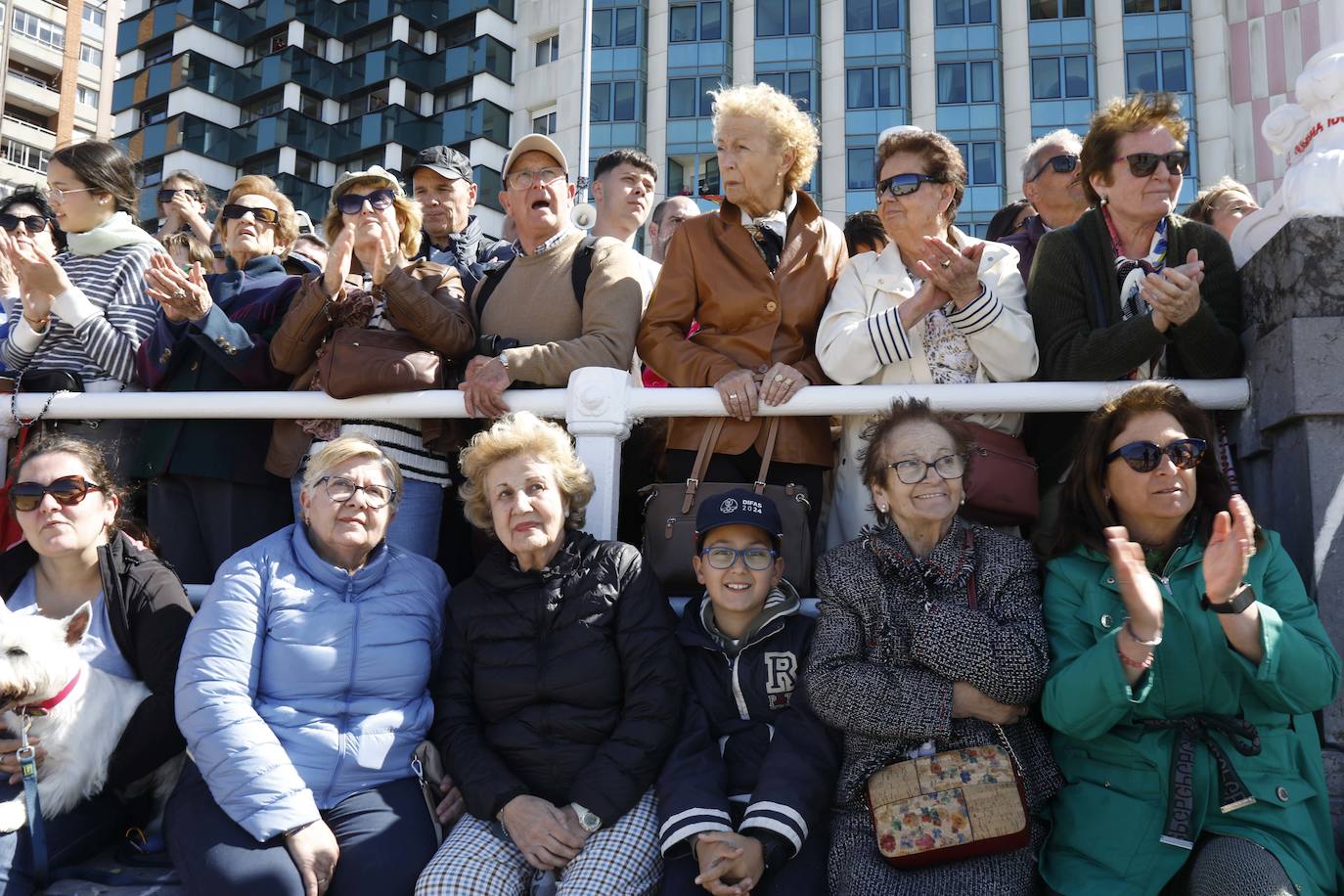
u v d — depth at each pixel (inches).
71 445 122.3
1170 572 104.1
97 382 148.8
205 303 135.2
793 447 127.1
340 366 130.4
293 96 1625.2
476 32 1523.1
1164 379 125.1
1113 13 1293.1
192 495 141.7
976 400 119.0
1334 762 104.8
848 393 121.9
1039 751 104.5
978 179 1318.9
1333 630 104.9
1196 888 92.4
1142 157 122.3
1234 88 1241.4
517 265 149.9
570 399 128.4
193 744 108.0
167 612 119.0
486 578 118.2
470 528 153.5
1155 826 96.4
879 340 122.2
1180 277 110.2
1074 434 124.2
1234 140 1228.5
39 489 118.4
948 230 133.7
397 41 1568.7
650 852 106.8
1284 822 94.6
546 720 111.6
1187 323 114.1
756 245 137.2
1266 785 95.9
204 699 108.7
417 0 1592.0
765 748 111.2
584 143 943.7
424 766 114.0
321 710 112.9
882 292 130.0
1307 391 107.6
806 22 1379.2
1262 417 115.7
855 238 178.1
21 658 108.0
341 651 114.0
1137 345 115.5
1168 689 100.0
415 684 116.9
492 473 116.4
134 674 120.0
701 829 101.4
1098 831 98.1
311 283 135.6
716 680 115.4
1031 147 180.4
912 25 1366.9
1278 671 93.7
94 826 116.0
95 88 2087.8
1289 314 110.7
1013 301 129.7
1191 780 96.7
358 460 118.6
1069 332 123.6
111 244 154.0
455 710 114.7
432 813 112.7
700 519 116.3
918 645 101.1
